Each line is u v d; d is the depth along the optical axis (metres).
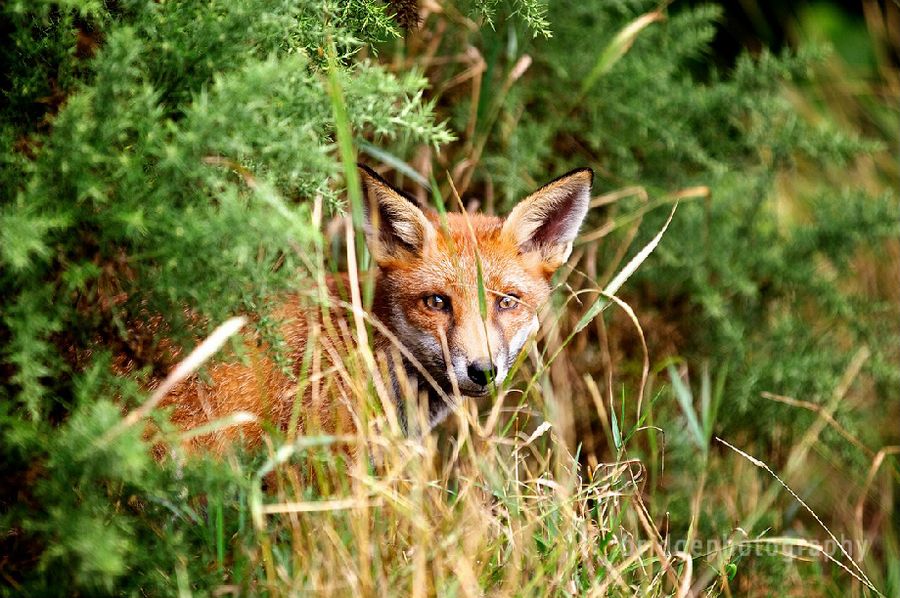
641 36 11.20
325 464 6.96
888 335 11.68
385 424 7.27
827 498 10.86
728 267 10.73
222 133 5.14
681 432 9.99
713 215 11.08
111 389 5.78
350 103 6.27
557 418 9.02
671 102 11.01
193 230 5.10
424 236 7.84
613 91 10.84
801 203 13.18
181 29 5.71
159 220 5.20
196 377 7.16
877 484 10.95
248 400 7.45
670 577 7.14
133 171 5.20
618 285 7.45
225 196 5.09
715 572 7.70
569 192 8.23
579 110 10.98
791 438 10.74
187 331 5.97
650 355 10.76
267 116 5.58
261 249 6.55
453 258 7.84
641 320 10.77
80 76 5.95
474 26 9.65
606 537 6.76
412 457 6.45
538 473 7.86
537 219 8.28
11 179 5.44
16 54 5.80
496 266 7.95
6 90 5.91
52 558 5.13
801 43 14.23
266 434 7.20
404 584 5.85
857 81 14.52
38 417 5.09
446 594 5.63
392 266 7.98
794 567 9.24
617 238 10.68
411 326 7.89
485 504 6.95
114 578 5.22
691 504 9.06
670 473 9.89
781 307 11.46
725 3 14.79
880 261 12.58
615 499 7.26
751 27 14.78
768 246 11.20
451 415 9.49
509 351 8.03
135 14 5.86
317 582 5.63
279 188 6.18
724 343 10.62
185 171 5.18
